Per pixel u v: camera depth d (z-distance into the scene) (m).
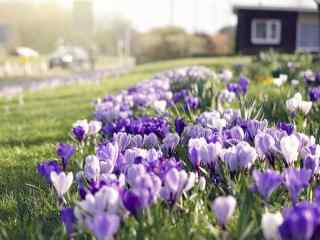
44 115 8.73
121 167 2.44
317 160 2.33
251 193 2.07
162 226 1.99
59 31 68.25
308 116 4.45
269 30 31.30
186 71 9.03
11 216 2.90
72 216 1.93
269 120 4.56
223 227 1.71
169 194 2.02
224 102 5.48
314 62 12.41
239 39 31.47
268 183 1.90
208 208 2.37
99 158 2.49
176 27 43.47
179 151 3.25
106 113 4.64
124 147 3.00
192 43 40.78
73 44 63.88
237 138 2.97
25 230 2.43
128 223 1.91
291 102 3.89
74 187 3.03
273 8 30.67
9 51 59.06
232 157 2.38
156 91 6.21
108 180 2.09
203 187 2.34
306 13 31.17
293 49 31.38
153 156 2.51
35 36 69.31
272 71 9.80
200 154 2.48
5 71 30.98
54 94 14.44
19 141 5.91
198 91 5.56
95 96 12.20
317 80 6.33
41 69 33.94
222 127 3.41
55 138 5.88
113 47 62.50
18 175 3.99
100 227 1.59
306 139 2.71
